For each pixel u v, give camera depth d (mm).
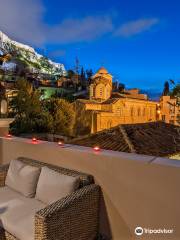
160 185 2650
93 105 18828
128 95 23375
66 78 35594
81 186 3141
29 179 3465
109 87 23000
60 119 16312
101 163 3172
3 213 2963
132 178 2879
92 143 8766
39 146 3992
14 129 13953
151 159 2840
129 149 8055
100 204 3209
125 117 19359
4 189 3744
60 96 25734
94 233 3129
